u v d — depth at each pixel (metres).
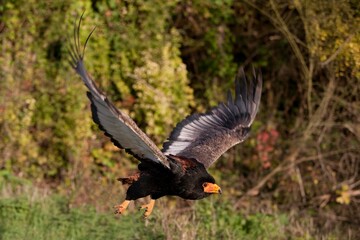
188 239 11.50
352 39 14.53
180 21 16.64
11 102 15.16
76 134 15.15
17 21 15.42
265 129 16.52
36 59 15.46
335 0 14.47
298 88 16.75
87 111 15.26
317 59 15.07
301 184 15.57
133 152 8.12
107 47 15.63
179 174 8.56
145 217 8.78
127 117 7.50
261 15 16.77
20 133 15.18
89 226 12.09
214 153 9.87
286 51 16.73
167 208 13.30
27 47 15.45
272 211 14.94
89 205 13.55
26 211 12.39
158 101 15.12
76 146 15.19
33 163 15.33
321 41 14.75
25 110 15.16
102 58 15.59
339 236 14.10
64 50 15.22
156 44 15.62
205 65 16.75
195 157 9.70
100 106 7.48
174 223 11.99
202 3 16.28
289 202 15.62
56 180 15.31
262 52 16.89
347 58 14.56
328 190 15.60
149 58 15.50
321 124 15.33
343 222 15.09
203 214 13.23
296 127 16.23
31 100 15.06
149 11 15.70
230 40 16.86
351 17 14.52
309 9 14.59
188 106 16.31
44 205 12.78
